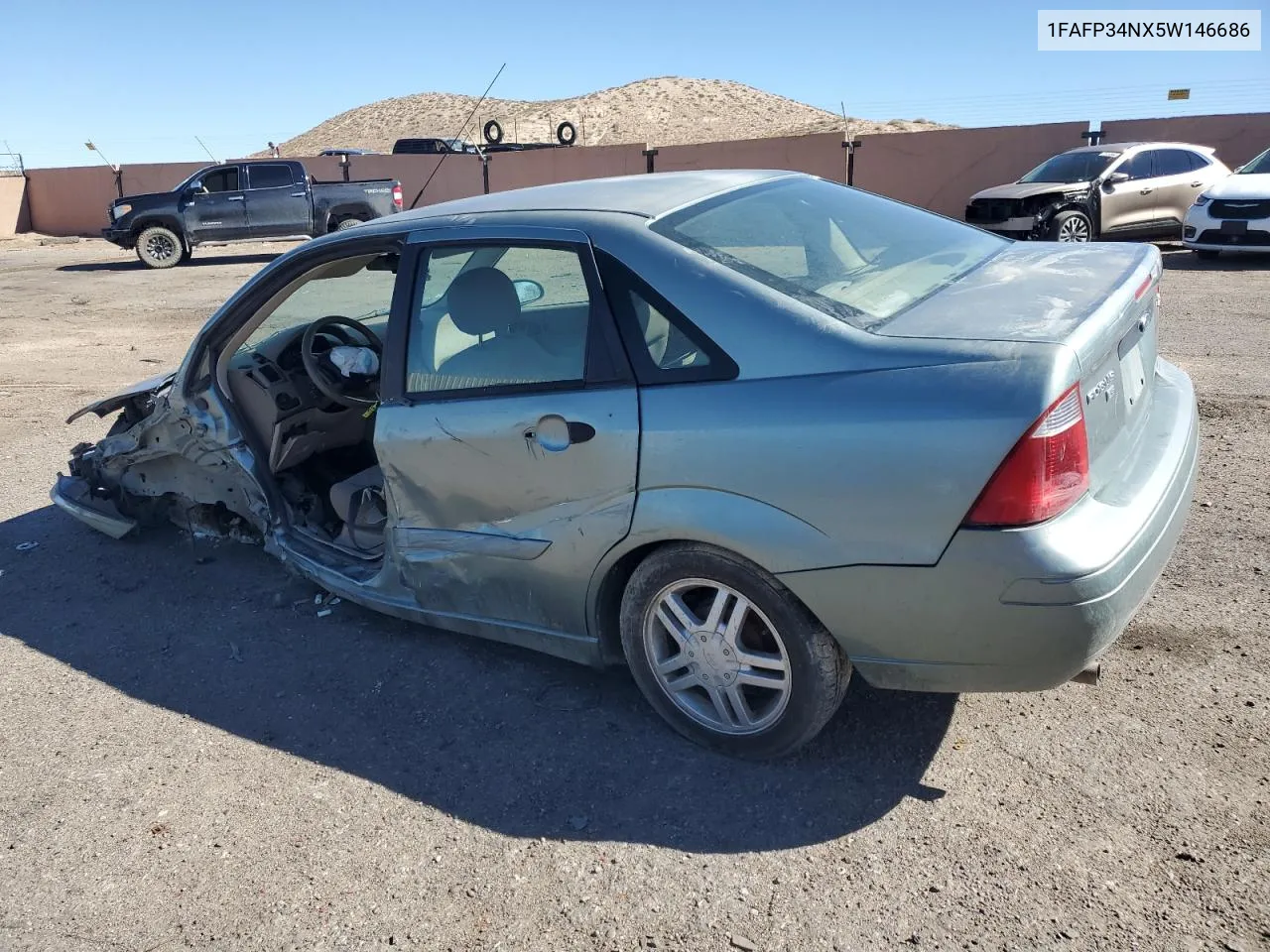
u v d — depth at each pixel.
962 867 2.53
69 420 5.00
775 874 2.57
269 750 3.28
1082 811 2.69
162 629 4.18
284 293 3.99
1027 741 3.01
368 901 2.58
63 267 20.88
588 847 2.72
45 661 3.96
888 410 2.51
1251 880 2.40
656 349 2.89
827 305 2.81
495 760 3.15
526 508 3.18
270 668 3.80
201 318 12.68
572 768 3.08
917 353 2.56
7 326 12.59
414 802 2.96
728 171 3.83
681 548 2.89
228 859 2.77
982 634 2.51
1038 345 2.47
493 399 3.19
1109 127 20.25
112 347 10.79
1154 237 14.82
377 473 4.30
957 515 2.45
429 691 3.57
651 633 3.09
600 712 3.37
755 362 2.74
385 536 3.81
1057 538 2.41
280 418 4.24
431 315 3.39
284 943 2.46
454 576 3.47
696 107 100.19
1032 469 2.38
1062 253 3.49
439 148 29.09
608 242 3.04
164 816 2.97
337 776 3.12
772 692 2.99
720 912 2.45
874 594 2.59
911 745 3.04
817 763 3.00
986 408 2.41
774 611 2.77
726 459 2.72
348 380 4.25
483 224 3.34
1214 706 3.10
